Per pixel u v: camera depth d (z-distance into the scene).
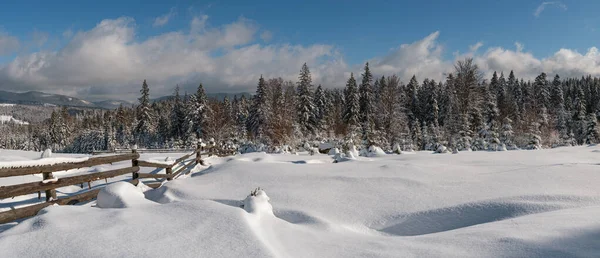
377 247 3.91
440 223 5.61
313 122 48.19
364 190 7.40
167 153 26.75
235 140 48.56
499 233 3.93
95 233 3.51
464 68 37.38
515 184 7.22
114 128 77.44
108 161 7.25
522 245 3.48
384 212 6.08
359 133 36.09
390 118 41.03
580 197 5.79
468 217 5.57
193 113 51.62
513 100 57.22
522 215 5.16
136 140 65.69
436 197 6.63
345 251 3.78
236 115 65.19
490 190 6.84
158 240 3.43
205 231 3.71
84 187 8.52
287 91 47.62
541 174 8.07
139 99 64.25
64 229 3.60
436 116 54.78
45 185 5.73
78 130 98.94
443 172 9.12
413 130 44.69
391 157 15.57
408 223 5.69
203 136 50.38
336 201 6.71
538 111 49.97
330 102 64.81
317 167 10.58
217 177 9.33
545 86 63.22
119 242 3.33
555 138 43.44
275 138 37.25
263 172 9.67
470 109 37.34
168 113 82.19
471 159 13.30
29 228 3.71
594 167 8.66
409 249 3.79
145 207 4.66
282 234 4.31
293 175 9.07
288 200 6.82
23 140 100.69
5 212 4.94
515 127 44.81
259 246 3.39
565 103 67.38
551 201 5.68
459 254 3.50
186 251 3.22
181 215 4.23
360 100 50.25
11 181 8.22
